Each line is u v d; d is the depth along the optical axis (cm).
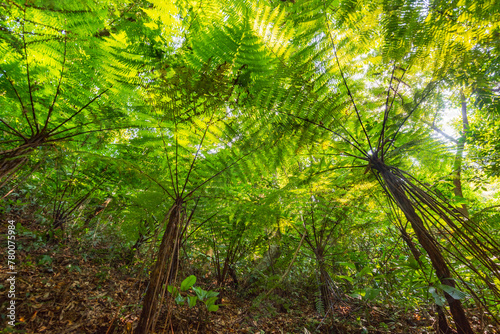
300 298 396
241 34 133
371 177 217
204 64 124
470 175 393
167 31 147
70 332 211
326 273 338
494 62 158
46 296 248
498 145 330
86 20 123
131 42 141
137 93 160
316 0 133
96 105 172
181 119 152
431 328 282
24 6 114
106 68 142
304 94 148
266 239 346
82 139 196
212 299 214
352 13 131
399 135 197
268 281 279
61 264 321
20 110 186
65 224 390
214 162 203
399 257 350
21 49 135
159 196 188
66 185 344
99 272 324
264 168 193
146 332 118
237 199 242
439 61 138
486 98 171
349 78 162
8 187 383
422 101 174
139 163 283
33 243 334
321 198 306
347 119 184
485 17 111
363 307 332
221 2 130
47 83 161
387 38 133
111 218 324
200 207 276
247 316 318
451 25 119
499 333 167
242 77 142
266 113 156
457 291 156
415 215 163
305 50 142
